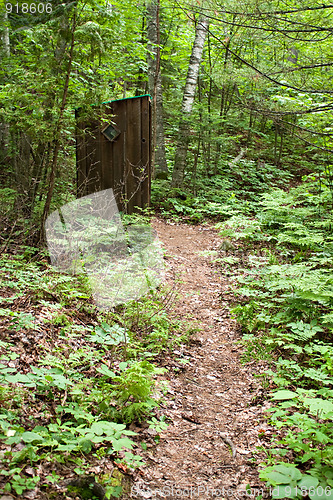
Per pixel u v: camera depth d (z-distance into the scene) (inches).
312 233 298.4
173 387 158.6
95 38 217.6
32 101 214.8
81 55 231.9
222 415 144.3
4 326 140.8
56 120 214.5
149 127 282.5
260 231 342.0
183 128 468.1
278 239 306.2
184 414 142.5
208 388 162.4
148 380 135.4
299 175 617.0
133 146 284.5
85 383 126.4
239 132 674.2
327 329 183.2
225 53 490.0
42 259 197.5
